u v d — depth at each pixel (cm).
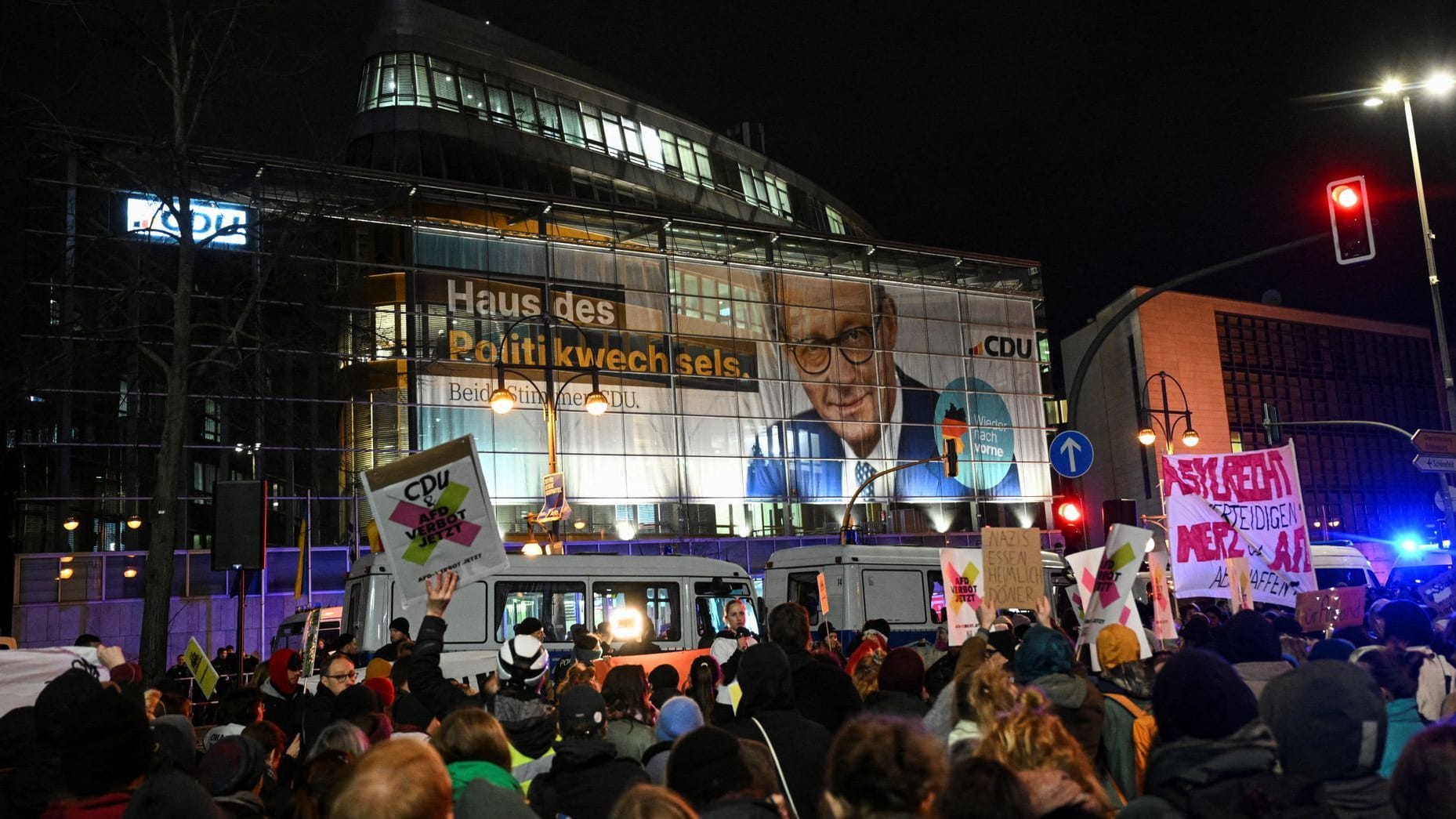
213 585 3678
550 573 1902
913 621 2228
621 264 4616
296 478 3847
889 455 5088
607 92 5616
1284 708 391
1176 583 1406
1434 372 8806
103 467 3562
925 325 5325
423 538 749
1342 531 7762
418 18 5119
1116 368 7350
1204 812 370
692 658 1881
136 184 2309
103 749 403
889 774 296
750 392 4806
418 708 769
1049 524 5431
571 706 530
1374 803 375
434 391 4141
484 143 5031
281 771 770
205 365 1970
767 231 4962
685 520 4528
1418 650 682
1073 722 561
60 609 3469
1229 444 7306
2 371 2094
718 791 377
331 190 2459
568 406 4381
